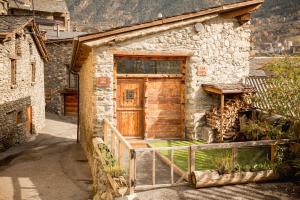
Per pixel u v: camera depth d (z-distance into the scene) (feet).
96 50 34.50
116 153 33.50
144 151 23.91
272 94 28.43
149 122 38.01
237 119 36.65
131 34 34.71
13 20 59.06
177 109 38.55
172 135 38.50
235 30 37.50
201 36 36.73
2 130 54.19
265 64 29.60
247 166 25.88
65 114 98.53
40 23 125.80
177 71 38.70
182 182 25.34
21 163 47.29
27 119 68.18
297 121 27.12
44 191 35.24
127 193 23.45
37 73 75.31
